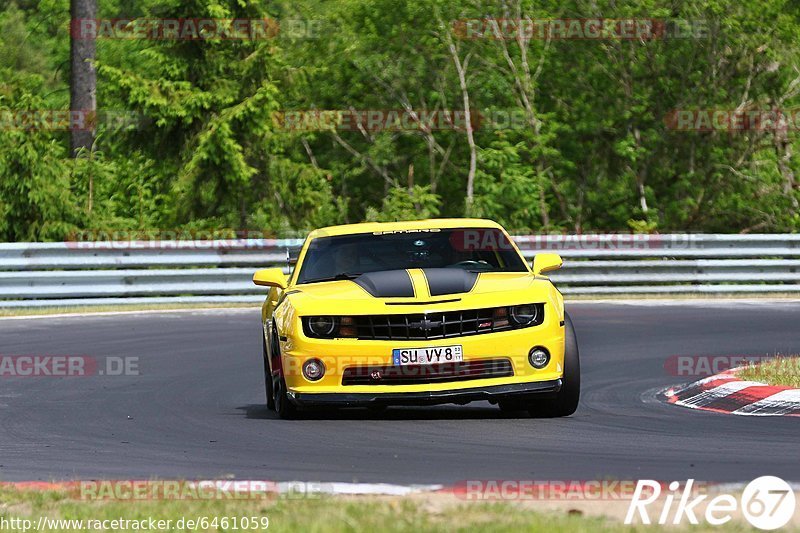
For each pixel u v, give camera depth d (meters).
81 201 81.19
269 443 25.83
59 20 145.25
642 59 93.25
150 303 63.09
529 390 27.59
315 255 31.56
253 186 87.69
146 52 87.56
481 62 94.62
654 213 93.75
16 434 28.58
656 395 33.34
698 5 90.06
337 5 96.44
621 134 95.44
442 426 27.59
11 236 75.38
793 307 58.09
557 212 97.81
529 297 28.19
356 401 27.62
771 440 24.66
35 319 56.59
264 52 87.12
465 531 15.88
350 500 18.75
